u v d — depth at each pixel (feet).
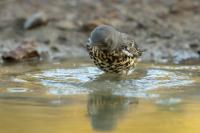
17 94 48.75
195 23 89.10
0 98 46.96
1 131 36.88
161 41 83.20
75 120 39.96
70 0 95.20
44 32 85.30
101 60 57.57
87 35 85.30
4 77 57.82
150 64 68.13
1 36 84.02
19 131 36.99
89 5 93.40
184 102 45.55
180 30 86.74
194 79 56.65
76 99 46.98
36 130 37.06
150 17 90.53
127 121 39.58
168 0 95.30
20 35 84.74
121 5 94.07
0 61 71.92
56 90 50.62
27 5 92.89
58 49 79.92
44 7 92.53
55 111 42.37
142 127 38.09
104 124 39.04
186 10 93.15
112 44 56.95
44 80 55.88
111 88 51.75
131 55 58.54
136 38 84.48
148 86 52.65
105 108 43.62
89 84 53.62
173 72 61.26
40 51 76.48
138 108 43.42
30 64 68.64
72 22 88.33
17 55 71.97
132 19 89.40
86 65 66.69
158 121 39.75
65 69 63.16
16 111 42.42
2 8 91.81
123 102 45.73
